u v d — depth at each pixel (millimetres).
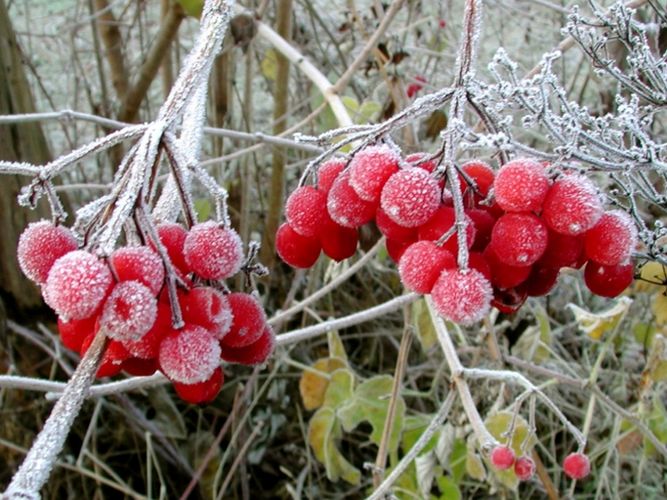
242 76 566
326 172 182
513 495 405
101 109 517
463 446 360
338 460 387
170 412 443
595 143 182
